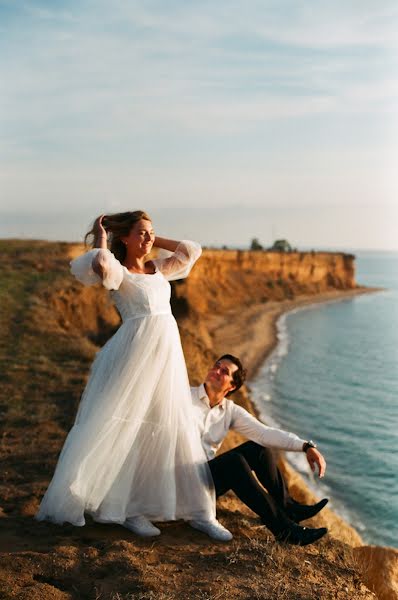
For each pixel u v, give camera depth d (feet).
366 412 109.70
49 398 35.37
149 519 14.55
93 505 13.79
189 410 14.82
